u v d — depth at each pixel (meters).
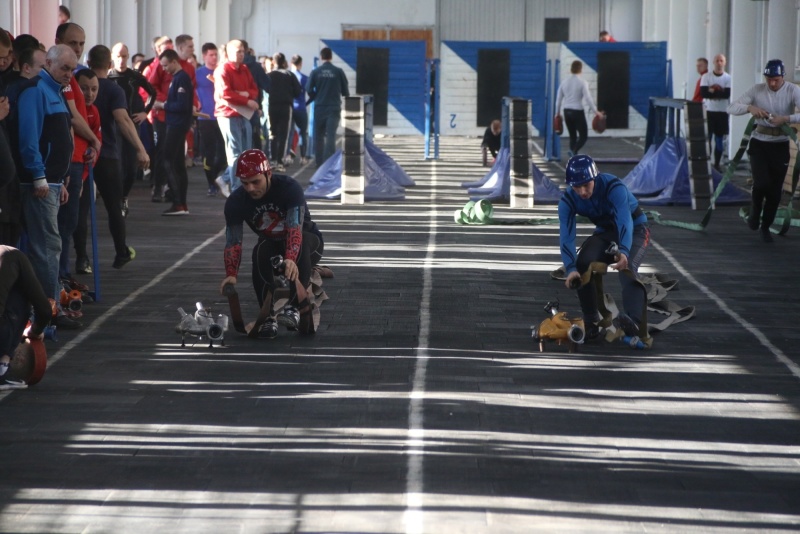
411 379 16.78
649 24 99.00
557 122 59.31
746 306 22.47
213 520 11.49
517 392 16.19
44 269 19.30
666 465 13.22
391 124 63.06
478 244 30.58
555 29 105.94
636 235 19.59
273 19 104.94
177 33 73.44
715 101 54.81
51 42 39.88
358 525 11.35
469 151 68.31
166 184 41.38
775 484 12.65
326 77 53.50
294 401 15.63
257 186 18.59
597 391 16.30
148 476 12.72
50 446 13.69
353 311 21.62
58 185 19.31
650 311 21.44
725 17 73.94
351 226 34.25
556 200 40.84
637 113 73.19
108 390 16.12
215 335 18.55
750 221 32.31
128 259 25.95
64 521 11.46
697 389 16.47
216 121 41.69
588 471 12.98
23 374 16.19
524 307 22.19
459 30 105.75
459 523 11.41
